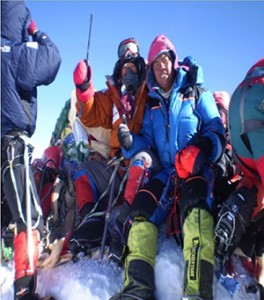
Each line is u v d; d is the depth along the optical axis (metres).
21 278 2.51
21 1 2.91
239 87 2.50
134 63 3.27
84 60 3.31
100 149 3.61
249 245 2.53
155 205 2.72
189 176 2.64
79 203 3.37
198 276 2.30
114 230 2.93
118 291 2.62
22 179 2.69
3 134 2.79
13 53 2.76
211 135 2.75
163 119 2.96
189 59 3.02
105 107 3.51
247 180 2.59
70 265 2.86
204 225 2.44
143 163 2.93
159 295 2.51
